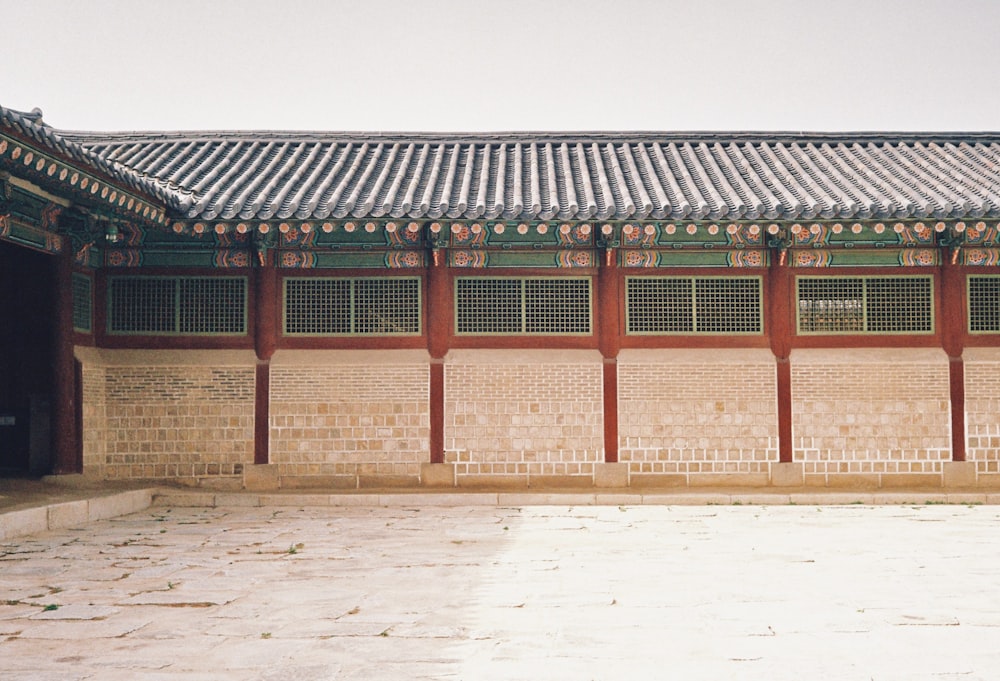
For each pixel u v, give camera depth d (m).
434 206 14.62
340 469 15.70
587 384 15.76
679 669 5.89
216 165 16.77
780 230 15.55
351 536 11.48
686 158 17.70
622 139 18.47
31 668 5.96
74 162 11.41
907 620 7.13
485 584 8.51
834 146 18.45
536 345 15.86
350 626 6.99
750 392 15.74
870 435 15.71
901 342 15.85
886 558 9.85
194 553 10.25
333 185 15.86
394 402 15.75
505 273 15.91
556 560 9.76
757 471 15.66
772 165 17.30
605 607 7.58
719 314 15.91
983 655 6.18
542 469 15.70
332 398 15.75
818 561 9.67
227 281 15.92
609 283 15.86
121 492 14.02
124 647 6.44
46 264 14.59
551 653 6.25
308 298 15.95
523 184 16.22
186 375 15.78
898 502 14.77
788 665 5.96
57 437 14.45
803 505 14.59
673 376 15.76
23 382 14.90
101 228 14.95
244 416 15.74
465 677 5.74
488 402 15.75
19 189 12.73
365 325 15.91
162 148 17.78
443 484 15.65
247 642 6.56
